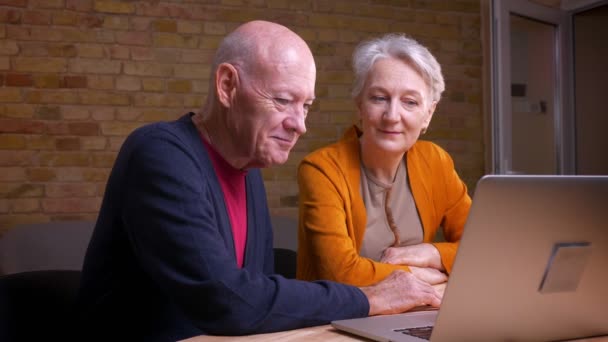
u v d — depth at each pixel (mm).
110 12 4520
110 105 4520
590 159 5691
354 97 1908
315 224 1803
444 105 5242
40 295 1424
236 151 1421
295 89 1352
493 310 1063
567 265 1095
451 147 5258
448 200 2045
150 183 1299
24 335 1375
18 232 3834
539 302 1104
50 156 4414
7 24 4340
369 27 5055
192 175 1315
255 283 1238
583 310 1162
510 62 4887
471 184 5301
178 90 4645
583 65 5656
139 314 1433
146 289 1426
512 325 1100
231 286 1217
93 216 4488
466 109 5301
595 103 5711
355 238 1892
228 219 1407
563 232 1075
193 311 1236
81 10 4469
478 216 993
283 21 4855
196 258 1239
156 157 1315
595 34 5680
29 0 4379
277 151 1387
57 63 4426
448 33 5262
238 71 1354
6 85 4336
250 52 1349
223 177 1454
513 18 5062
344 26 4992
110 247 1405
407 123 1834
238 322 1210
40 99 4395
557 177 1044
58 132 4430
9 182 4340
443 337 1041
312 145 4902
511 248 1038
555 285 1100
